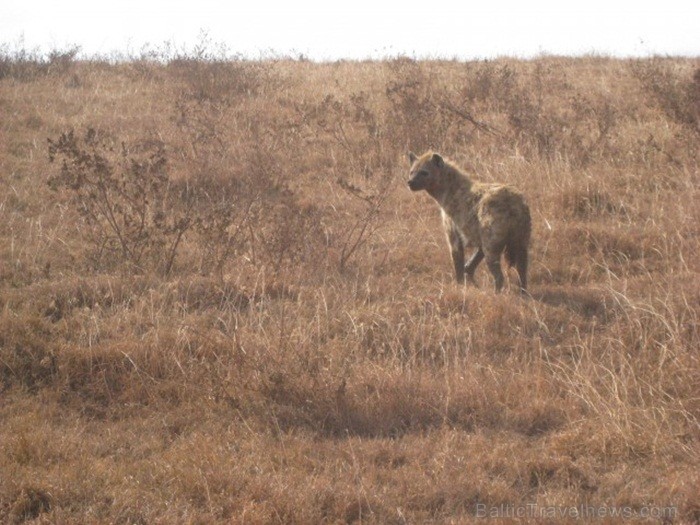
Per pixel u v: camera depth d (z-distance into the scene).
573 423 23.31
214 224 36.38
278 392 24.75
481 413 23.94
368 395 24.64
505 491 20.41
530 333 29.06
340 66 71.50
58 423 23.89
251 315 28.91
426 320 29.44
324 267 33.84
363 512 19.67
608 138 45.91
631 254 35.22
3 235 36.50
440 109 50.31
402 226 38.91
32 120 51.72
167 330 27.78
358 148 48.72
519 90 56.75
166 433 23.42
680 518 19.17
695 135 44.97
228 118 53.31
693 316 27.80
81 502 19.97
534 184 41.69
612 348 26.92
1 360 25.83
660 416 23.17
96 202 38.50
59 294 30.17
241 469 21.23
